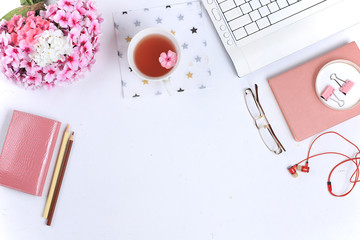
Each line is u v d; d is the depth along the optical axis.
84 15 0.64
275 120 0.75
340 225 0.74
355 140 0.75
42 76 0.65
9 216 0.73
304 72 0.74
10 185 0.70
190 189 0.74
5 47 0.60
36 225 0.73
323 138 0.75
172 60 0.65
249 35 0.73
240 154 0.75
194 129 0.75
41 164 0.70
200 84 0.75
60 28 0.62
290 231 0.74
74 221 0.73
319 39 0.74
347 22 0.73
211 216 0.74
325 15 0.73
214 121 0.75
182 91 0.75
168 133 0.75
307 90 0.74
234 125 0.75
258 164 0.75
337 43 0.76
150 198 0.74
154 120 0.75
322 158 0.75
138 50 0.68
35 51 0.60
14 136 0.70
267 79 0.76
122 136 0.75
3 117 0.74
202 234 0.74
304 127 0.73
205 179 0.74
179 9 0.75
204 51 0.75
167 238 0.74
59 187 0.73
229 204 0.74
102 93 0.75
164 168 0.75
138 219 0.74
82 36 0.62
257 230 0.74
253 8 0.72
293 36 0.73
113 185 0.74
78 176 0.74
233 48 0.73
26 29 0.59
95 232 0.73
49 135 0.71
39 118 0.71
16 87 0.74
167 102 0.75
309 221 0.74
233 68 0.75
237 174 0.75
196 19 0.75
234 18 0.73
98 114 0.75
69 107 0.75
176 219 0.74
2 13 0.74
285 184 0.74
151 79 0.66
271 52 0.73
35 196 0.73
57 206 0.73
